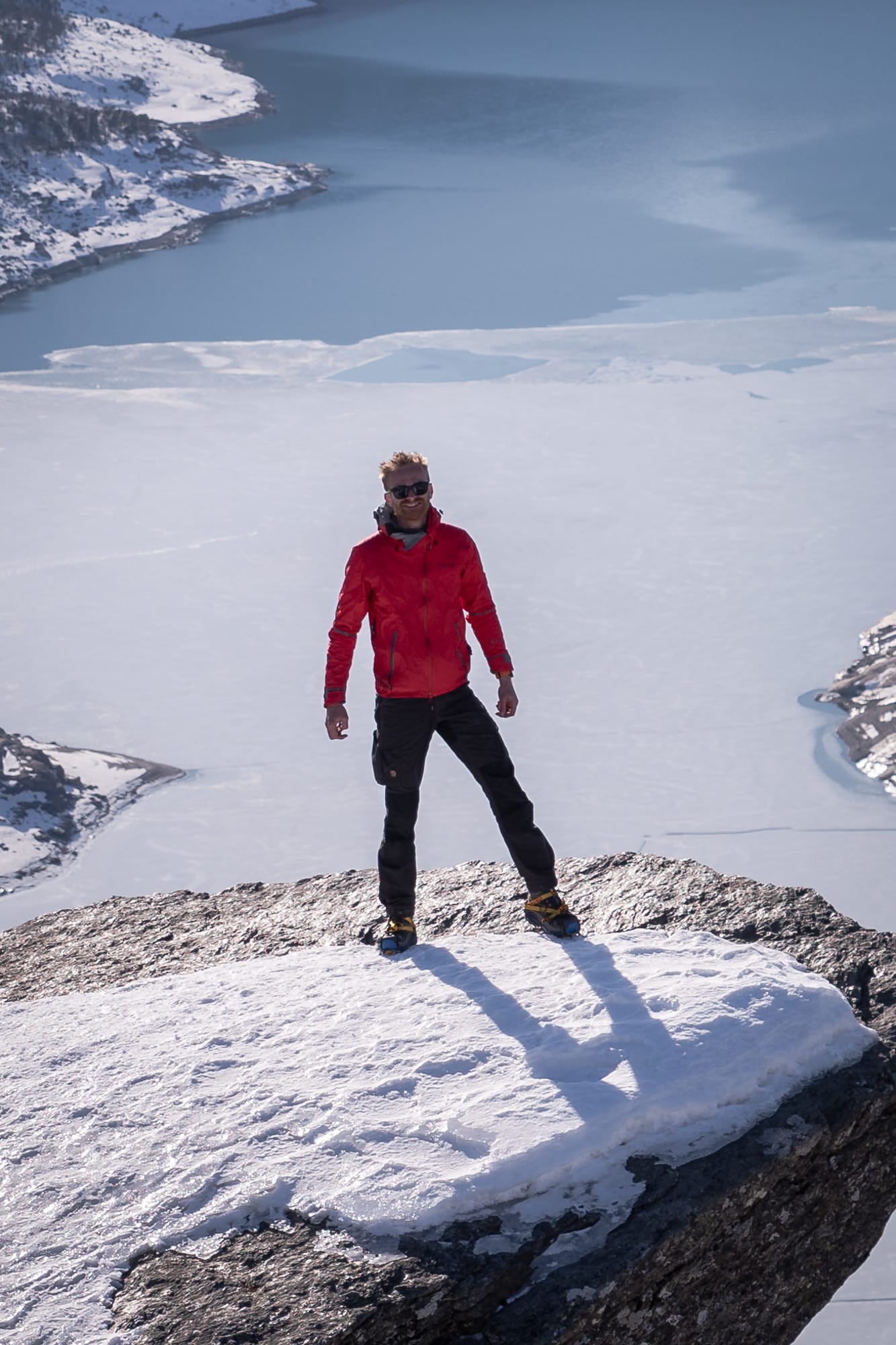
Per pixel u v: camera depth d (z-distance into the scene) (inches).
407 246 7450.8
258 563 4005.9
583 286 6889.8
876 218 7810.0
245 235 7308.1
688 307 6466.5
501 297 6722.4
